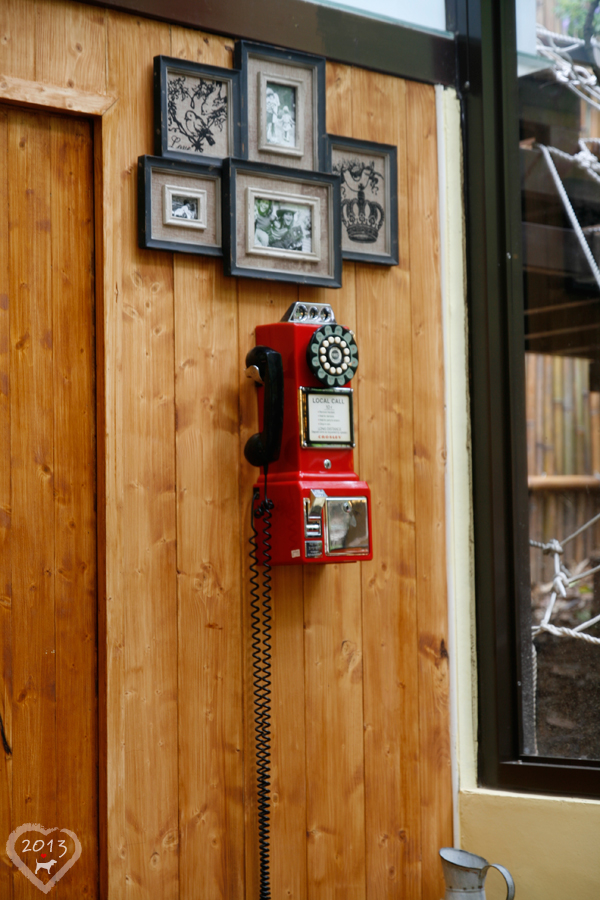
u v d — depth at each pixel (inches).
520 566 110.3
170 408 93.7
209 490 95.7
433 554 109.7
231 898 94.8
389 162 108.0
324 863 100.3
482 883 92.0
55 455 89.4
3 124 87.8
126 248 91.9
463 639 110.3
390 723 105.7
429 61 112.3
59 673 88.7
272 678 98.4
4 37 86.1
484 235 111.6
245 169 97.2
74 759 89.1
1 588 86.2
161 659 92.0
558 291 110.9
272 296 100.8
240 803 95.9
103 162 90.8
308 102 103.1
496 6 112.7
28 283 88.7
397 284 109.2
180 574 93.5
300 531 92.0
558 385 110.2
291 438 94.2
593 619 107.3
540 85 112.6
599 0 110.6
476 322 112.2
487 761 108.8
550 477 109.9
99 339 91.1
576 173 111.1
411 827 106.0
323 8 104.8
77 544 90.2
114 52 92.0
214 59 98.0
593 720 106.5
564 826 101.7
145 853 90.2
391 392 107.8
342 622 103.3
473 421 112.1
